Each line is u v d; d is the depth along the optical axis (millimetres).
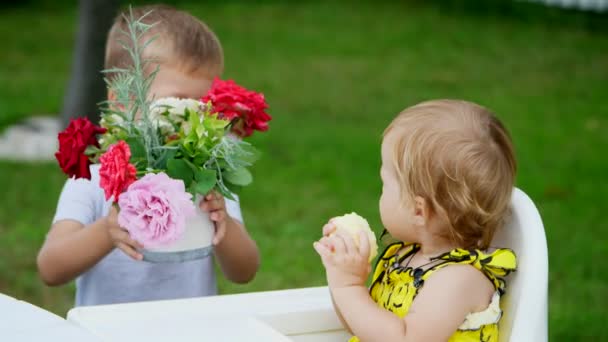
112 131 1873
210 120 1798
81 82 6039
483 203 1694
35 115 7516
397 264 1820
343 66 10250
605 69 10547
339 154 6797
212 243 1867
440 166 1689
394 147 1758
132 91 1848
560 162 6797
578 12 13320
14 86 8672
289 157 6664
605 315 3941
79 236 2033
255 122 1982
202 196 1830
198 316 1667
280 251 4715
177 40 2199
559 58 11023
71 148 1848
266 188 5895
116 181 1702
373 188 5961
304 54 10773
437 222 1737
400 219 1770
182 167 1779
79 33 6074
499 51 11289
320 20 12625
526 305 1621
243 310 1753
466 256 1675
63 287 4203
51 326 1528
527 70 10383
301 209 5480
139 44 2193
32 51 10430
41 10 12805
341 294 1710
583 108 8742
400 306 1737
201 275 2328
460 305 1636
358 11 13227
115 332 1541
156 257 1813
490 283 1674
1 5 12883
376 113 8305
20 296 4066
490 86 9578
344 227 1744
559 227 5285
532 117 8289
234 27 12016
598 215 5574
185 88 2195
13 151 6570
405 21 12680
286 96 8820
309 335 1795
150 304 1691
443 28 12336
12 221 5074
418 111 1770
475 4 13516
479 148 1697
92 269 2281
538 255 1670
